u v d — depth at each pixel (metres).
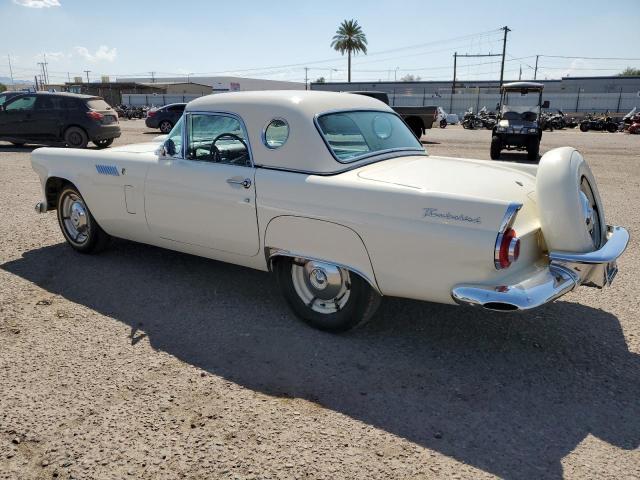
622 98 48.62
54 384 3.06
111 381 3.10
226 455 2.49
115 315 3.99
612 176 11.27
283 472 2.38
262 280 4.69
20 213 7.26
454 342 3.59
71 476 2.36
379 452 2.51
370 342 3.59
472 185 3.19
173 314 4.01
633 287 4.59
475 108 52.12
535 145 14.71
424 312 4.05
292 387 3.05
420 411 2.83
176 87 72.81
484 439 2.61
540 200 3.06
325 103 3.78
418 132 22.11
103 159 4.78
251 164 3.76
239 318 3.94
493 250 2.81
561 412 2.82
